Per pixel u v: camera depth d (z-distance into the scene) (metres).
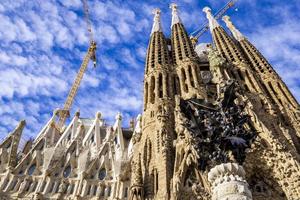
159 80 51.22
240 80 51.91
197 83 48.97
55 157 50.91
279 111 46.38
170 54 62.47
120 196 44.47
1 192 43.59
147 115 44.03
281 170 33.97
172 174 33.25
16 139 52.56
